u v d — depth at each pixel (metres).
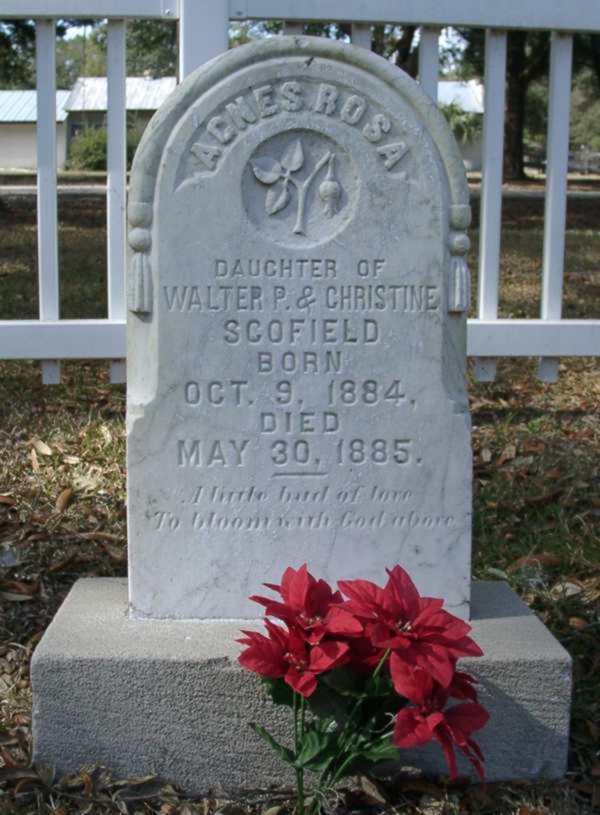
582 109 17.89
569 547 2.17
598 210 8.10
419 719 1.53
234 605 1.78
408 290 1.75
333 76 1.72
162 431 1.75
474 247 5.65
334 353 1.76
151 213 1.73
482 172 2.71
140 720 1.70
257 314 1.75
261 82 1.72
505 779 1.72
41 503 2.29
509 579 2.08
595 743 1.78
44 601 2.04
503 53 2.66
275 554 1.78
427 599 1.60
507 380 2.97
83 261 4.89
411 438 1.78
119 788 1.68
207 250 1.73
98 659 1.68
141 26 9.79
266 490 1.77
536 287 4.44
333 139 1.73
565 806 1.66
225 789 1.71
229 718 1.70
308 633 1.57
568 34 2.68
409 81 1.74
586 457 2.48
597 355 2.75
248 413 1.76
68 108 14.45
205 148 1.72
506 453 2.48
